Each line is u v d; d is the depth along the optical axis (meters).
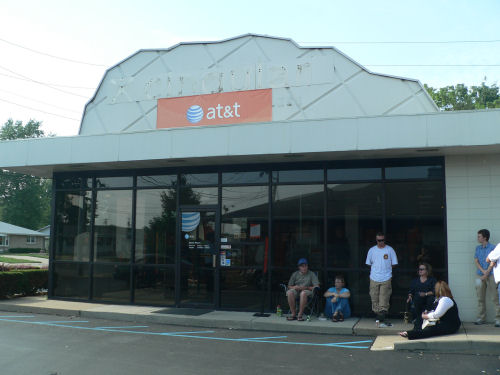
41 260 41.03
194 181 11.99
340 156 10.53
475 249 9.67
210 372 6.36
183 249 11.84
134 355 7.29
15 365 6.64
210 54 13.17
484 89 48.31
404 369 6.50
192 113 13.05
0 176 69.69
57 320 10.59
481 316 9.25
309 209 10.96
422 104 11.43
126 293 12.30
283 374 6.29
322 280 10.64
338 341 8.43
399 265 10.19
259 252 11.19
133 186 12.57
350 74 11.99
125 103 13.82
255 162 11.43
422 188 10.29
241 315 10.45
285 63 12.47
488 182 9.90
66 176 13.40
